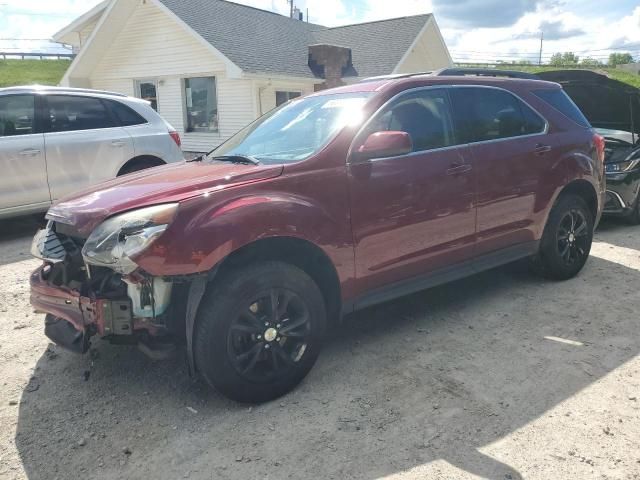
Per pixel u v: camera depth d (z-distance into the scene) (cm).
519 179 439
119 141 724
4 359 371
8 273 558
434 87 404
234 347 297
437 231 388
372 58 1789
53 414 306
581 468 252
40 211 685
